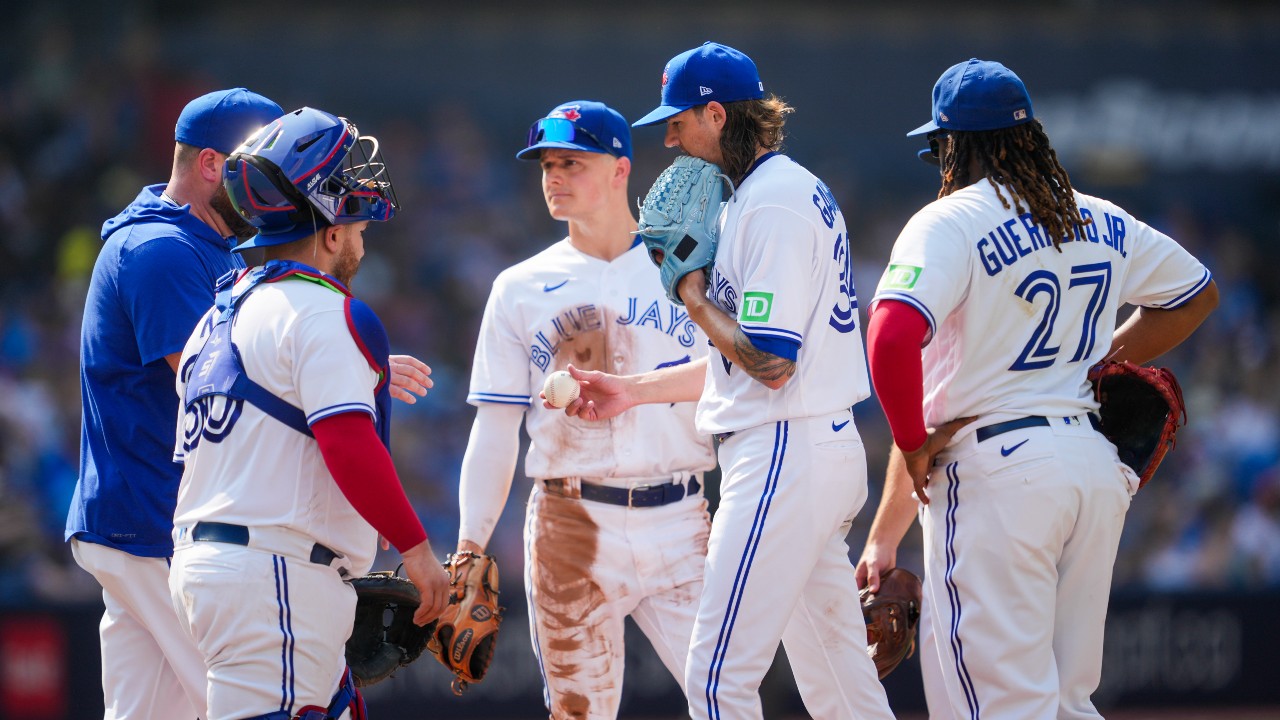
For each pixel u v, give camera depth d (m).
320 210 13.12
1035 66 60.41
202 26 60.91
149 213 15.17
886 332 12.66
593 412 15.31
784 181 13.52
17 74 59.91
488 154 59.75
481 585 16.55
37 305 49.38
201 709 14.83
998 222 13.12
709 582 13.73
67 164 56.81
